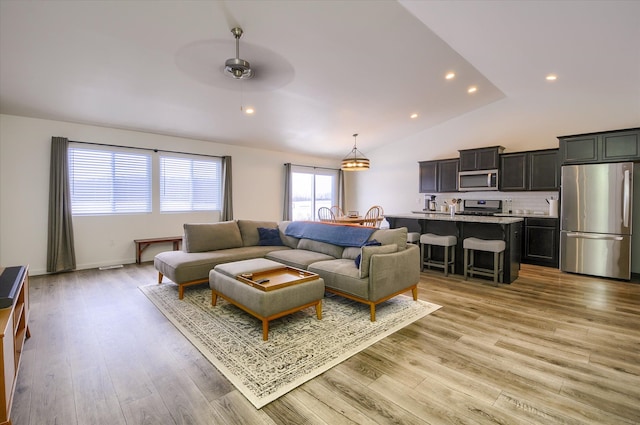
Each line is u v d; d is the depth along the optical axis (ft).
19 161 14.12
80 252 15.84
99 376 6.49
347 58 11.92
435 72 13.84
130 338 8.24
